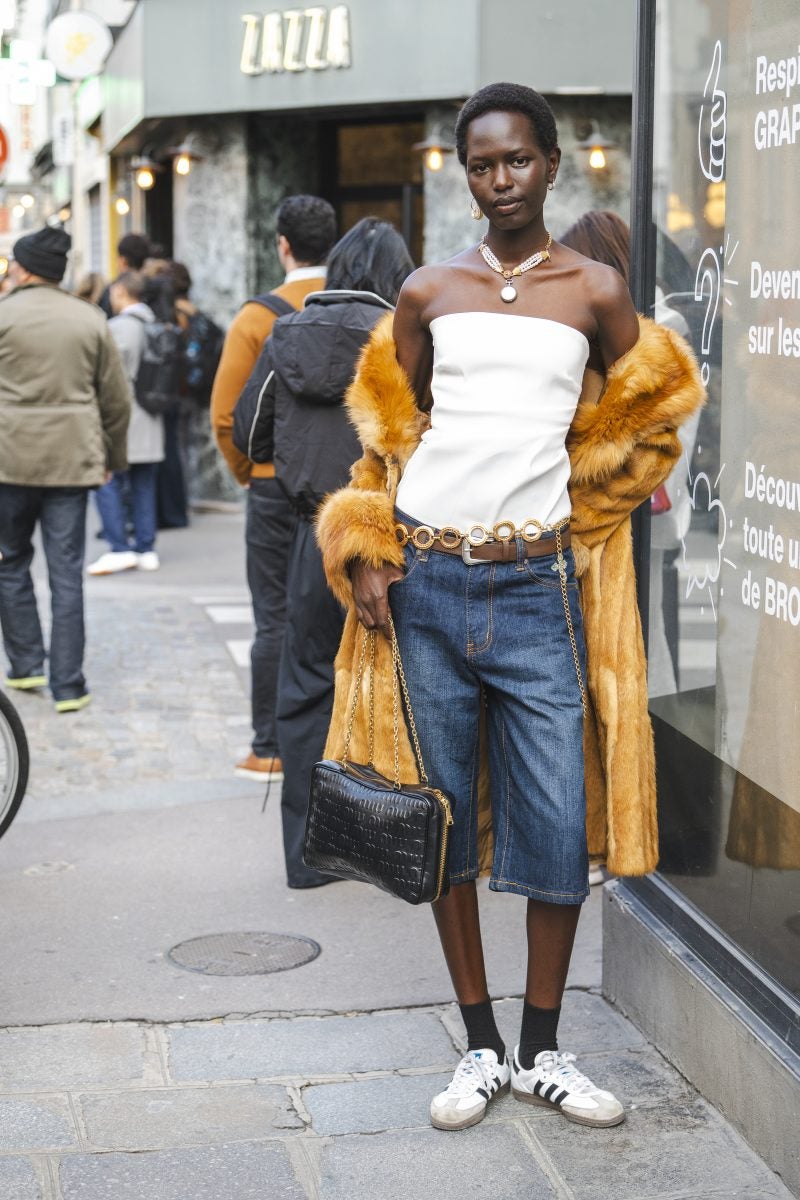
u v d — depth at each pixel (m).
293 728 4.84
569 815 3.18
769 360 3.12
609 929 3.93
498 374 3.05
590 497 3.21
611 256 4.93
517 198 3.01
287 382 4.59
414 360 3.25
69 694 7.20
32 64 15.64
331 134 14.02
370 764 3.37
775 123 3.06
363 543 3.16
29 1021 3.88
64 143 19.72
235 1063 3.66
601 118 12.18
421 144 12.45
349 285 4.63
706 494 3.46
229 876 5.02
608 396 3.09
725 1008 3.29
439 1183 3.10
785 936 3.12
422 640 3.21
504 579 3.10
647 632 3.78
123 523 11.16
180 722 7.07
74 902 4.77
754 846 3.25
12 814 5.00
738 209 3.24
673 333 3.14
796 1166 3.00
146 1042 3.77
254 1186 3.09
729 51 3.26
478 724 3.34
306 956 4.33
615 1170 3.14
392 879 3.12
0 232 40.38
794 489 3.04
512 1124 3.33
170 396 10.91
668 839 3.71
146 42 13.73
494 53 11.84
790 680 3.08
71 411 7.02
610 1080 3.52
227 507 14.18
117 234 18.16
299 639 4.80
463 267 3.12
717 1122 3.32
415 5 12.10
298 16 12.73
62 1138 3.28
